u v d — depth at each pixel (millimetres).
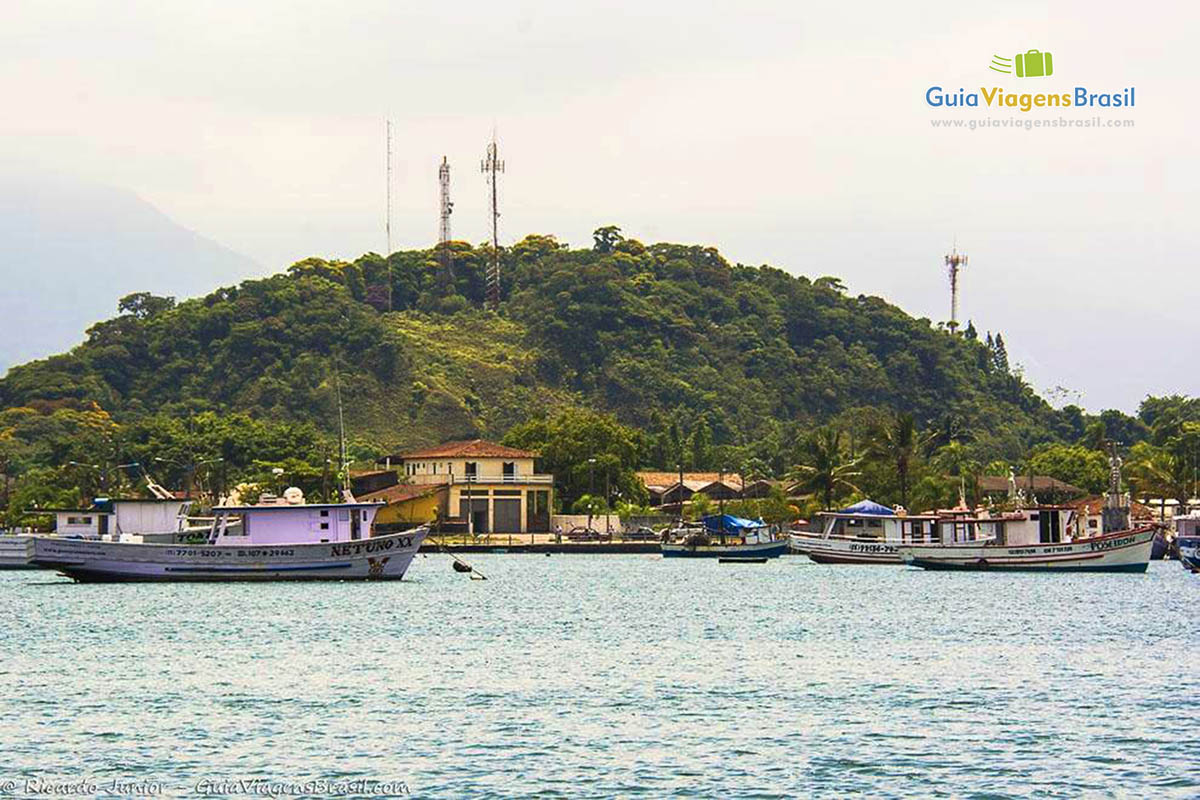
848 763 60094
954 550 177500
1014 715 69500
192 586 141750
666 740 64188
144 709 70875
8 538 180250
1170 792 55688
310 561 141750
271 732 65750
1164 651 92562
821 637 101000
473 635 101375
